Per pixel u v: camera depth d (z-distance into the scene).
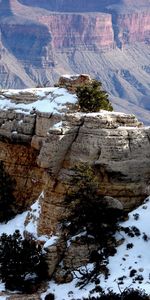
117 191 75.06
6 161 87.56
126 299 61.69
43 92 86.75
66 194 74.69
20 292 69.81
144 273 66.38
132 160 74.94
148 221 72.75
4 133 86.00
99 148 74.31
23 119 84.75
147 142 75.88
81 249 71.31
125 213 74.00
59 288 69.00
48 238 74.44
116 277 66.75
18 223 82.44
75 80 85.88
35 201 84.56
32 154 85.62
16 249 71.56
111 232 71.81
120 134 74.75
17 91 88.38
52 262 71.69
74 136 75.31
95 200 71.62
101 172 74.69
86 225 71.69
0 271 71.62
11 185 86.44
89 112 80.50
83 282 67.94
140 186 75.69
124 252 69.88
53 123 82.00
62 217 74.25
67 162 75.69
